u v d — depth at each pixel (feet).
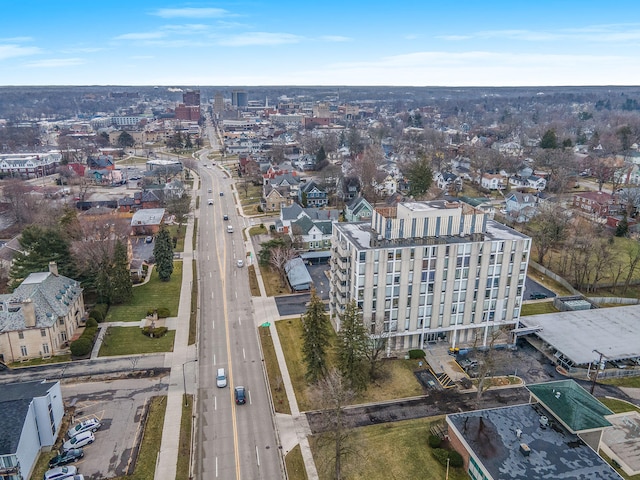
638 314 275.18
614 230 434.30
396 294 232.12
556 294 317.63
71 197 543.39
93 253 302.25
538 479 146.51
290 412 200.34
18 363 232.73
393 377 224.12
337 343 207.31
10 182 543.80
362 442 181.88
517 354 245.86
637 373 229.86
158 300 301.02
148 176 640.99
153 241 419.95
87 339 241.55
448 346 249.34
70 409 199.62
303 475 167.02
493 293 244.01
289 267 332.39
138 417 195.52
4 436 157.17
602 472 149.59
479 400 200.34
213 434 187.93
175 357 239.91
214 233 439.22
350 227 257.14
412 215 225.76
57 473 160.86
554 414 175.63
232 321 276.62
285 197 521.24
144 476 165.37
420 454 175.94
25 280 258.37
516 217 451.12
